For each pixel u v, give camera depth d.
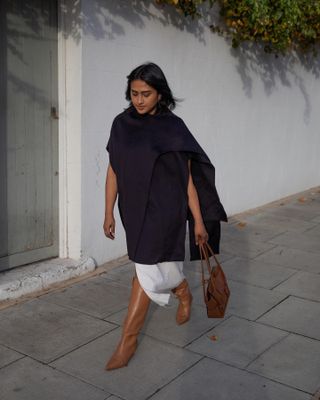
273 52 7.26
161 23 5.19
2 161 4.09
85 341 3.39
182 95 5.70
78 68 4.33
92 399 2.76
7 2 3.92
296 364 3.17
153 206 2.95
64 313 3.79
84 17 4.27
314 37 7.44
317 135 9.16
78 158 4.47
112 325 3.63
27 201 4.35
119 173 3.00
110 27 4.56
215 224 3.29
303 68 8.29
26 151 4.27
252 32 6.30
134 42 4.87
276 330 3.62
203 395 2.82
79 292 4.19
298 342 3.45
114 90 4.70
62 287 4.27
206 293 3.06
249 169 7.23
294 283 4.56
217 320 3.74
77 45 4.30
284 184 8.28
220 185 6.67
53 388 2.85
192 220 3.19
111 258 4.98
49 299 4.02
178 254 3.08
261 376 3.02
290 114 8.11
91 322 3.66
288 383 2.96
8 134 4.10
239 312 3.90
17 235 4.32
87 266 4.60
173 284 3.20
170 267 3.14
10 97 4.07
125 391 2.84
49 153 4.46
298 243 5.84
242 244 5.71
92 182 4.62
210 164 3.02
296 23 6.62
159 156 2.89
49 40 4.30
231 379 2.98
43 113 4.36
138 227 2.97
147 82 2.83
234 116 6.70
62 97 4.44
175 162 2.95
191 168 3.07
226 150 6.66
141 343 3.36
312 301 4.16
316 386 2.93
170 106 3.07
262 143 7.46
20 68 4.11
